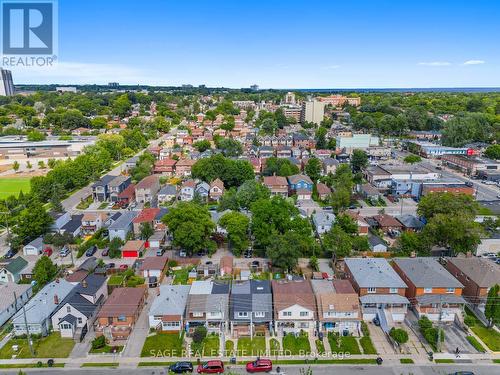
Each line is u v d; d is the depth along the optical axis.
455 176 134.25
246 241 75.38
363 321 55.22
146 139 195.38
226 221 76.56
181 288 58.44
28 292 61.31
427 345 50.34
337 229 72.75
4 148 168.38
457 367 46.47
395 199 110.00
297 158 145.75
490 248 75.44
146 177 120.69
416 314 56.56
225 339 51.78
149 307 58.25
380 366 46.66
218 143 158.75
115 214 91.38
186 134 195.88
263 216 74.56
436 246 77.62
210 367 45.66
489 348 49.84
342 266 69.19
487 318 53.50
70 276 64.81
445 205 82.06
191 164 135.50
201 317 53.06
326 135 190.12
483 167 133.50
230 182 118.38
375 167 128.62
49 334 53.00
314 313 52.91
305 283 59.12
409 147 175.62
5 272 65.94
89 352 49.19
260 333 52.78
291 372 45.75
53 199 97.44
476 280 58.75
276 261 65.56
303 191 109.62
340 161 146.38
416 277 58.94
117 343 50.81
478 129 184.62
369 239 78.50
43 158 158.62
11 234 87.44
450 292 57.09
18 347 50.00
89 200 110.56
